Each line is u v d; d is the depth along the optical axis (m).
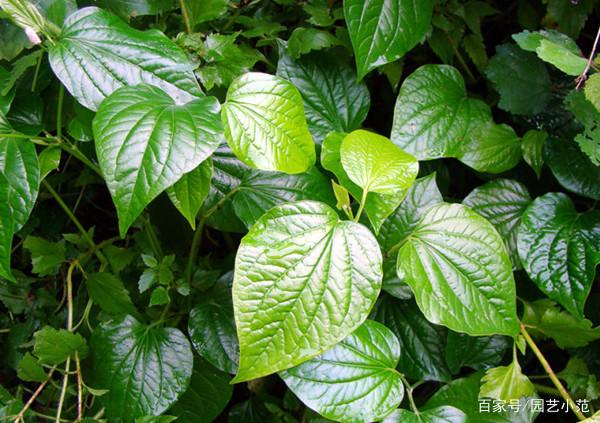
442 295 0.51
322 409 0.51
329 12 0.65
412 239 0.52
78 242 0.63
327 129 0.62
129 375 0.58
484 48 0.67
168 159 0.45
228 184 0.58
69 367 0.61
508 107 0.62
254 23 0.64
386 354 0.53
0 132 0.51
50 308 0.69
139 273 0.66
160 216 0.65
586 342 0.58
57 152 0.54
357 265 0.48
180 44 0.59
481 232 0.52
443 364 0.60
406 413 0.53
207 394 0.62
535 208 0.59
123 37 0.51
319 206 0.49
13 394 0.68
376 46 0.58
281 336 0.47
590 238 0.58
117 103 0.46
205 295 0.63
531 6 0.69
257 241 0.48
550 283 0.57
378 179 0.50
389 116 0.73
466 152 0.61
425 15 0.60
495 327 0.51
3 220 0.50
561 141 0.61
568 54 0.55
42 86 0.58
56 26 0.52
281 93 0.50
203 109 0.47
